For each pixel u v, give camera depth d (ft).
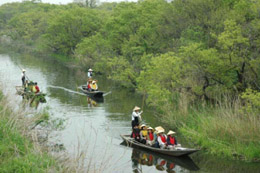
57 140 59.67
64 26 209.05
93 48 153.79
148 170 50.67
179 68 74.23
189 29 100.01
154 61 77.41
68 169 37.01
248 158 53.21
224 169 50.62
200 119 63.36
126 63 119.65
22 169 36.24
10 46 279.69
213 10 99.66
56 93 106.52
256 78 68.39
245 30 70.64
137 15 138.72
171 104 74.49
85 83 125.70
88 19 203.21
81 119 75.97
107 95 105.50
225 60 68.28
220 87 74.28
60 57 209.15
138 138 60.75
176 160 54.60
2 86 60.34
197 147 58.70
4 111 47.34
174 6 117.91
